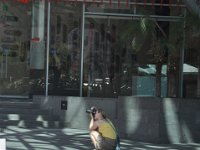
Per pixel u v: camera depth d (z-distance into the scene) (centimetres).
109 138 916
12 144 1141
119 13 1675
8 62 1719
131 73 1709
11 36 1712
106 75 1708
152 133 1259
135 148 1170
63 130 1370
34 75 1681
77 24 1681
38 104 1489
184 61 1664
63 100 1436
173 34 1424
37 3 1684
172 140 1270
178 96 1705
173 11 1636
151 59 1667
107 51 1708
